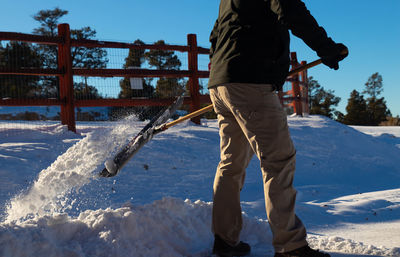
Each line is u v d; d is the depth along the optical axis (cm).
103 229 235
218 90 246
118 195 496
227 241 257
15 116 1507
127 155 265
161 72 909
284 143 233
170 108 281
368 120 5681
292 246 230
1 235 199
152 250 237
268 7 236
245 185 633
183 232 268
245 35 237
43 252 208
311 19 219
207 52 981
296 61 1430
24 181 492
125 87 912
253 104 234
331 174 839
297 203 472
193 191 567
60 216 234
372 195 605
